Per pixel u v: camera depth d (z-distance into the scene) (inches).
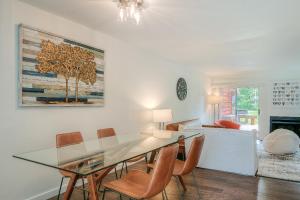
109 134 124.8
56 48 107.9
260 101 291.7
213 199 107.8
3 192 89.7
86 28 125.3
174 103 226.8
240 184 127.2
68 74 113.6
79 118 121.9
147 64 182.7
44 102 102.4
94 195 71.3
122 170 141.3
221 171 150.1
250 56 198.4
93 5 98.2
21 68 93.6
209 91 327.6
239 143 145.1
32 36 97.7
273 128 279.7
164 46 165.5
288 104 275.4
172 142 109.6
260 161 176.2
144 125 177.5
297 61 220.5
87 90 124.6
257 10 101.2
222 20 113.4
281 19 111.5
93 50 128.6
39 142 102.1
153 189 67.8
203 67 260.1
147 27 125.3
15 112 93.2
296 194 114.1
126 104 158.1
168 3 94.4
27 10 97.6
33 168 100.7
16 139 93.7
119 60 150.9
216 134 152.5
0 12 89.0
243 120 318.0
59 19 110.8
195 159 95.0
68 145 98.7
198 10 101.5
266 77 288.4
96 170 68.9
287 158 184.7
